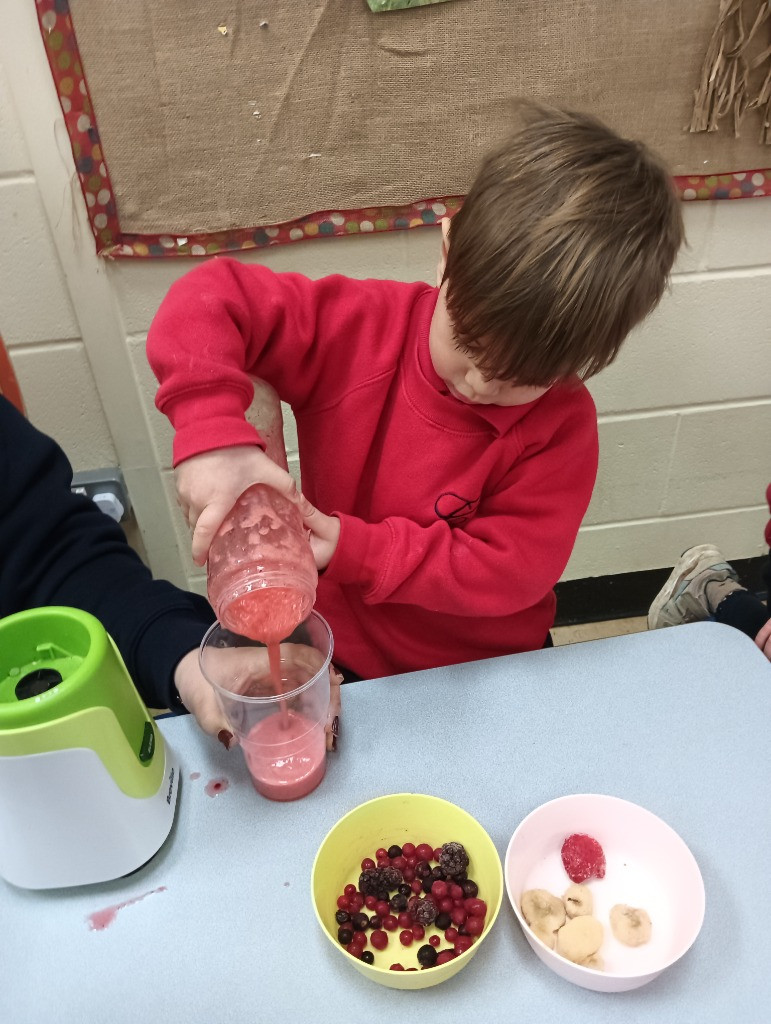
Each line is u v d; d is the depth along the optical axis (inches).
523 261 23.4
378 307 32.7
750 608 42.8
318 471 35.3
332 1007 20.2
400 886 23.4
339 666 38.1
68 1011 20.3
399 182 45.2
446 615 36.8
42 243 44.8
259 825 24.5
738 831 24.0
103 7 38.2
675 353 56.2
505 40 41.7
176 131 42.0
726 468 63.5
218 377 25.6
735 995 20.3
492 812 24.6
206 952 21.4
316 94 41.9
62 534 30.9
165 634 28.2
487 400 28.9
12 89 39.9
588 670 29.5
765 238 51.8
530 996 20.4
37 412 50.9
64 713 19.6
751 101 45.6
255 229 45.6
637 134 45.8
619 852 24.0
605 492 63.4
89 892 23.0
